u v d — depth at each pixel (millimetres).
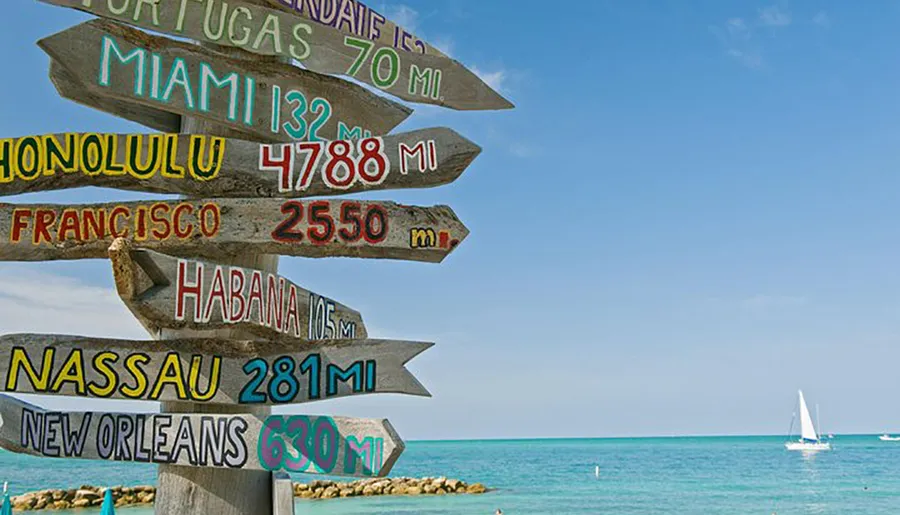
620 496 52938
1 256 3896
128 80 3938
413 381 3883
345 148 4109
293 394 3848
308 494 47812
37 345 3789
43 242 3881
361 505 43750
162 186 4004
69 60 3811
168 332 4230
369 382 3850
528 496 51000
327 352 3889
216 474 4133
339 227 3984
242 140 4086
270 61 4387
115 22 3953
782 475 75688
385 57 4473
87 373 3801
